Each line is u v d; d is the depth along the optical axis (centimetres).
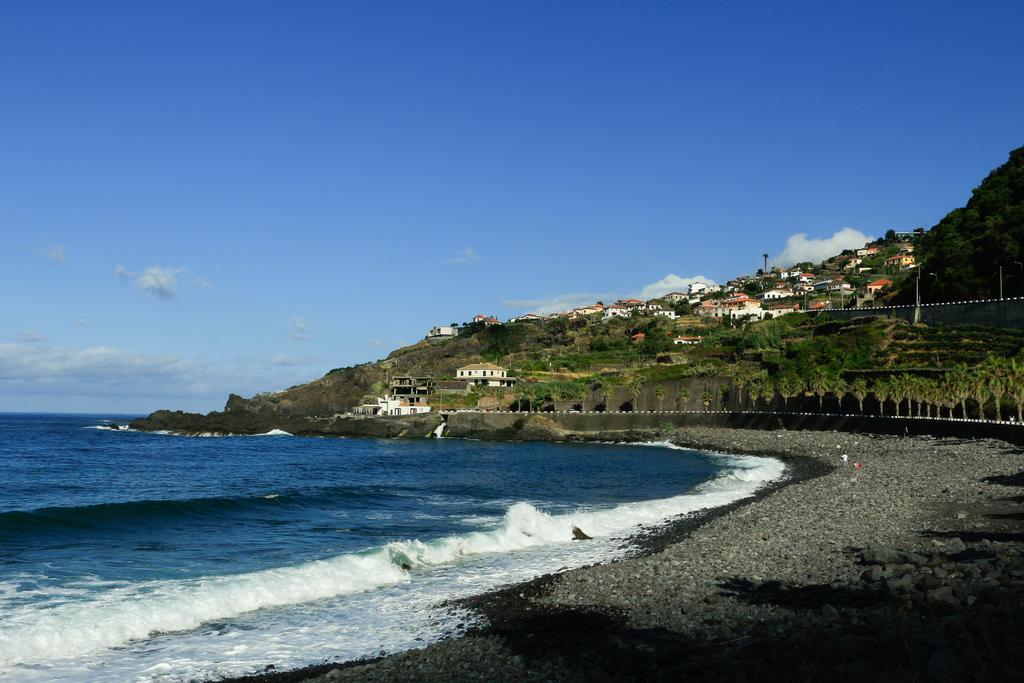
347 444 17000
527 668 1927
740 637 1942
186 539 4147
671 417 16550
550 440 16850
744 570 2864
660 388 17925
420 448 15338
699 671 1656
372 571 3272
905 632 1664
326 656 2248
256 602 2836
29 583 3034
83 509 4684
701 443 13825
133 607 2666
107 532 4278
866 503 4575
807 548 3209
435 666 1984
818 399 14575
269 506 5456
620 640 2119
